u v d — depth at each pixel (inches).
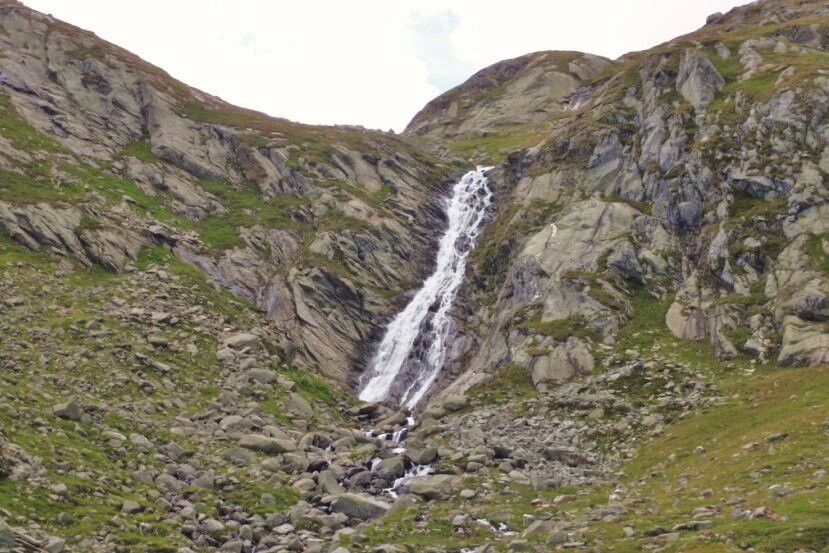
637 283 2214.6
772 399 1476.4
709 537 909.2
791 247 1950.1
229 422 1542.8
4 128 2728.8
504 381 2015.3
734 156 2292.1
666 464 1341.0
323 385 2110.0
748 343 1743.4
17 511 911.0
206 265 2529.5
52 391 1401.3
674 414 1577.3
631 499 1182.9
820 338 1627.7
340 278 2640.3
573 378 1911.9
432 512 1245.7
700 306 1991.9
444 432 1733.5
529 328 2172.7
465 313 2637.8
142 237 2469.2
